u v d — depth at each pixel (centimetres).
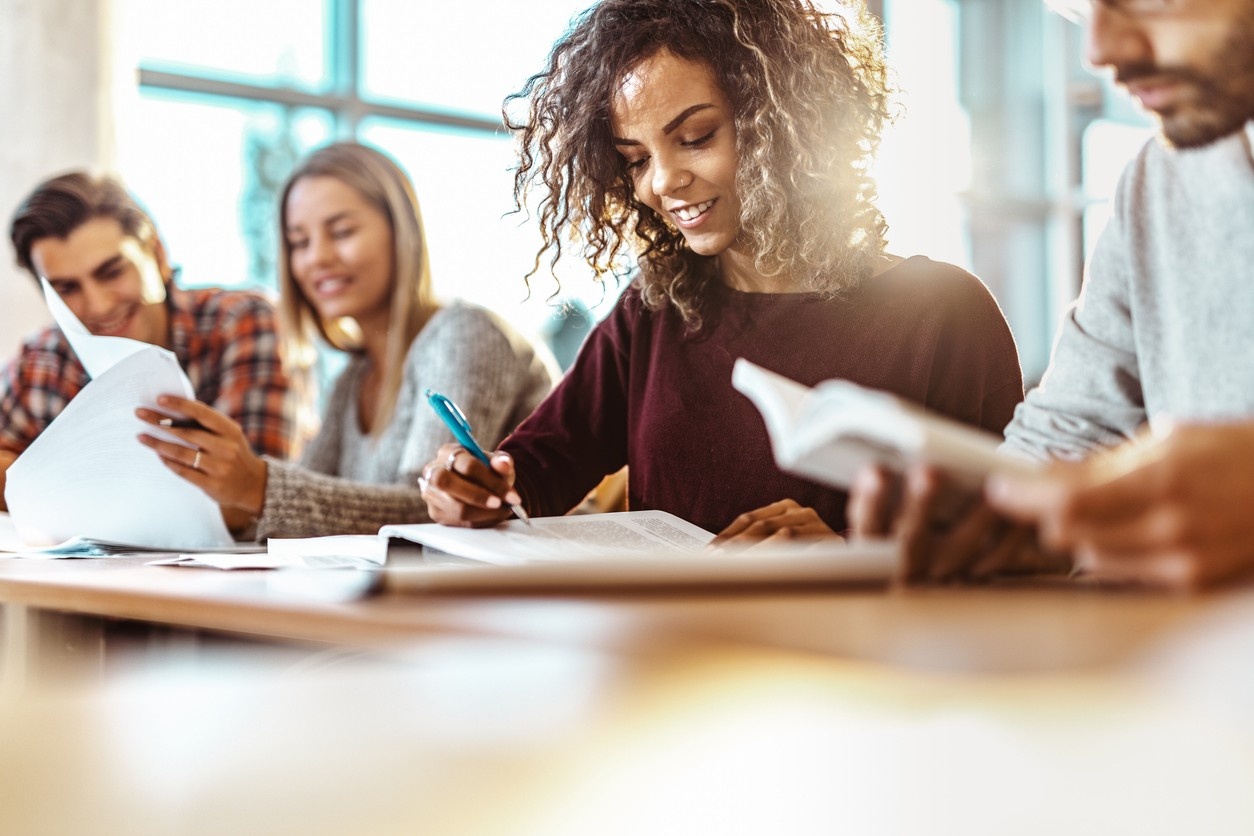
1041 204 538
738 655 38
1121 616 44
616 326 144
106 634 109
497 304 184
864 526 55
